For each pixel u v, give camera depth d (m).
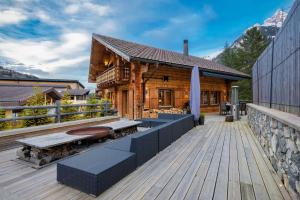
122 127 5.29
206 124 8.15
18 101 10.61
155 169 3.04
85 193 2.30
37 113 6.32
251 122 6.86
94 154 2.97
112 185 2.47
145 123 7.05
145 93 9.48
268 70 4.74
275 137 3.09
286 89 3.24
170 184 2.52
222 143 4.76
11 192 2.34
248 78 14.70
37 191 2.36
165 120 6.99
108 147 3.37
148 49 11.55
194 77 7.77
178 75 11.18
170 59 10.15
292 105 2.93
